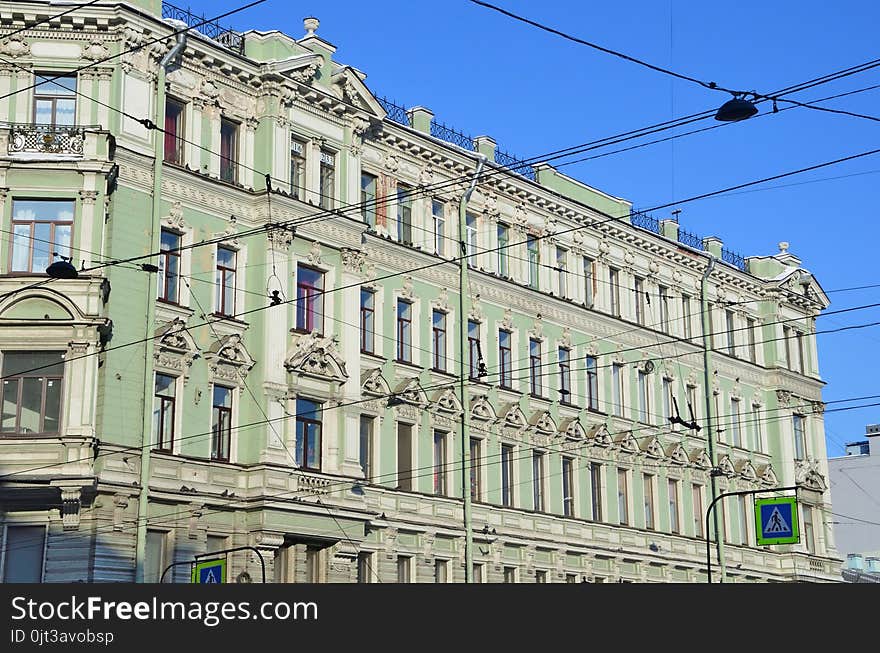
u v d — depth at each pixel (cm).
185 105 3944
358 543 4084
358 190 4369
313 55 4238
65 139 3597
